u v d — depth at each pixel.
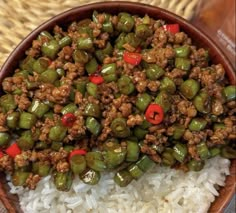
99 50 0.25
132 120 0.23
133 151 0.24
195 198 0.25
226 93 0.25
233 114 0.25
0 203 0.27
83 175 0.24
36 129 0.24
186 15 0.29
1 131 0.24
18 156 0.24
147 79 0.24
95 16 0.25
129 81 0.24
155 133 0.24
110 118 0.24
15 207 0.24
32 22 0.28
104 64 0.25
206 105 0.24
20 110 0.24
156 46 0.25
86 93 0.24
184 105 0.24
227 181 0.26
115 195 0.25
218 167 0.26
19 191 0.25
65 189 0.24
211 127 0.25
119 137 0.24
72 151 0.24
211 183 0.26
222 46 0.29
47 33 0.25
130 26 0.25
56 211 0.25
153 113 0.24
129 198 0.25
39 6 0.29
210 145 0.25
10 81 0.24
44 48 0.25
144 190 0.26
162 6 0.29
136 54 0.24
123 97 0.24
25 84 0.24
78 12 0.25
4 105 0.24
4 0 0.29
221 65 0.25
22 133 0.24
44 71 0.24
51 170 0.24
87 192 0.25
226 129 0.25
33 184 0.24
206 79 0.24
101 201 0.25
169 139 0.24
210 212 0.25
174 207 0.25
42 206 0.25
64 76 0.24
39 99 0.24
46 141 0.24
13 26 0.28
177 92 0.25
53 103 0.24
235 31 0.28
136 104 0.24
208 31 0.29
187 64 0.24
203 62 0.25
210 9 0.28
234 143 0.26
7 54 0.28
